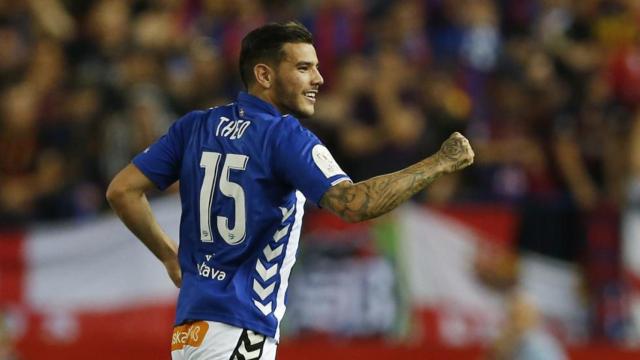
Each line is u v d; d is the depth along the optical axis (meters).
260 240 21.08
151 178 22.47
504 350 39.09
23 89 48.59
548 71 47.00
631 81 47.00
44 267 43.06
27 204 44.84
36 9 52.09
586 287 41.38
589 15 50.03
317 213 41.22
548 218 41.62
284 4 52.97
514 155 44.34
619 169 43.28
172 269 23.12
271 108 21.42
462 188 43.97
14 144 46.34
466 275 41.38
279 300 21.23
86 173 45.69
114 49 50.00
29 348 42.34
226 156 21.28
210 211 21.27
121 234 42.91
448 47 49.78
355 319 40.94
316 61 21.55
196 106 46.59
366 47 49.78
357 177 43.91
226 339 20.75
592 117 44.88
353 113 45.09
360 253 41.16
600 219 41.62
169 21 51.22
